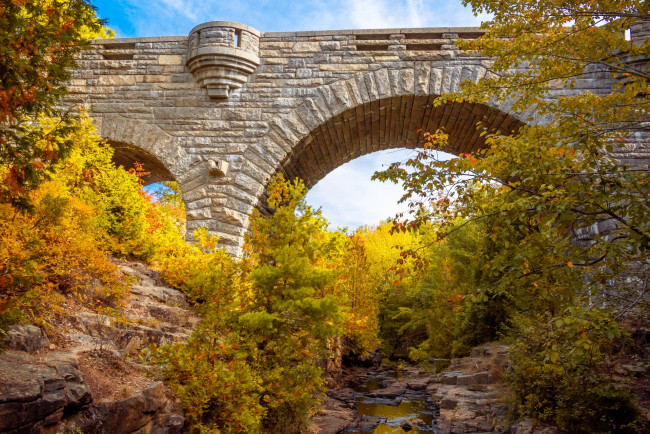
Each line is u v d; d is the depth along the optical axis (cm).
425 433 995
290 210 845
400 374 2030
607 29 616
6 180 435
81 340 604
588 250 540
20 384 411
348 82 1462
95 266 779
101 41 1545
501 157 541
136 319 786
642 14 578
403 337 2958
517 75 691
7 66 393
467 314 1655
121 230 1105
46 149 458
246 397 641
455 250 1797
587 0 610
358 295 1905
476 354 1493
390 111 1530
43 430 412
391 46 1464
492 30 692
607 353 788
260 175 1449
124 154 1650
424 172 580
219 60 1452
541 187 500
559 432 730
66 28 441
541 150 505
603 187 478
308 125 1462
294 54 1495
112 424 482
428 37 1470
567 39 626
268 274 788
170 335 772
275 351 779
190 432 599
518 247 564
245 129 1474
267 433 743
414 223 614
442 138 632
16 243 575
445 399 1084
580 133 488
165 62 1527
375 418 1116
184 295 1020
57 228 686
